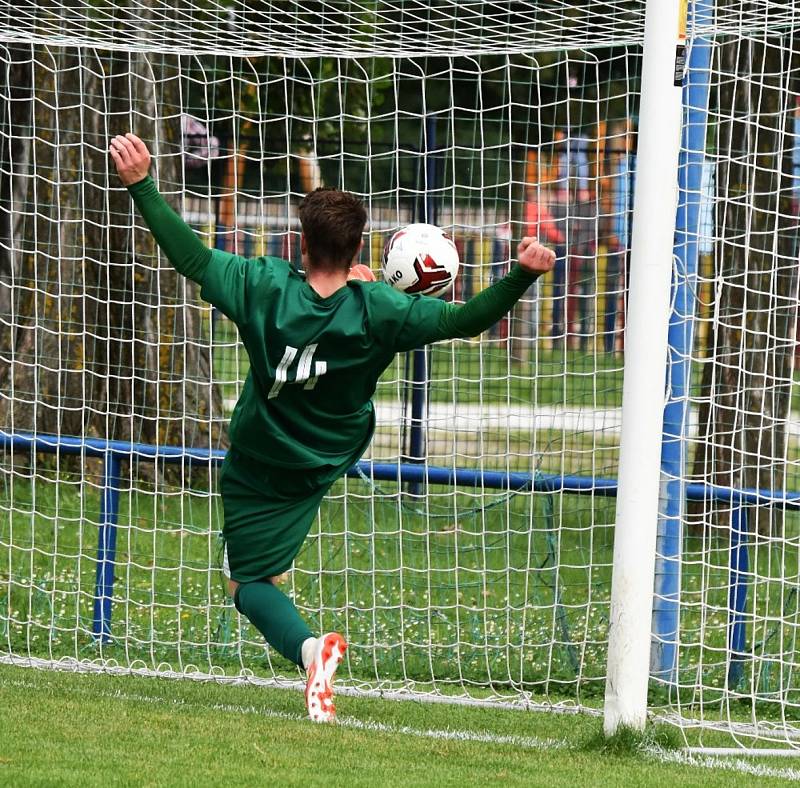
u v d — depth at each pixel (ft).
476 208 149.79
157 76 126.11
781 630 68.64
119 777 43.57
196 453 80.69
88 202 130.00
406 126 158.40
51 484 122.62
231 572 58.90
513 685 71.77
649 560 54.24
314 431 55.88
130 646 79.61
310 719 56.54
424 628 84.38
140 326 128.47
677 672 66.49
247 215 143.64
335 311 53.98
